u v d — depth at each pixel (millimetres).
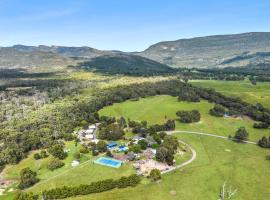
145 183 154750
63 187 145625
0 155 194750
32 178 161125
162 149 179375
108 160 181750
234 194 146125
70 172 170250
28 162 191250
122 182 150875
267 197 143625
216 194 145750
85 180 159625
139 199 140125
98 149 198625
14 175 176125
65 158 191250
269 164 182250
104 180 151250
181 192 146500
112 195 144125
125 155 189500
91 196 143750
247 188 152250
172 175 164000
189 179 159875
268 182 159125
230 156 194500
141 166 173500
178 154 194625
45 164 184625
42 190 152125
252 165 180375
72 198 142375
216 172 169375
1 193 155250
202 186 153000
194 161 184500
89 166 176500
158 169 170250
